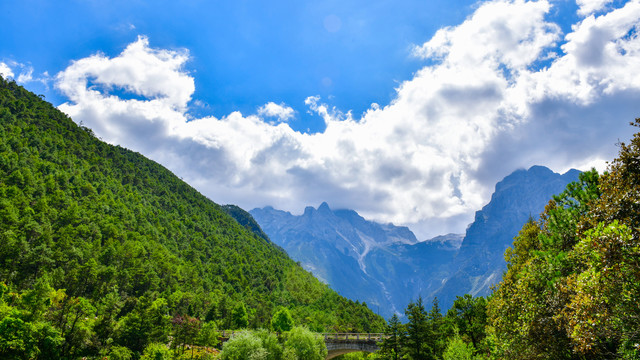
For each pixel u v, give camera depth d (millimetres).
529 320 23672
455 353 45531
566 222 28750
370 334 81125
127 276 111625
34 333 50312
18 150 156375
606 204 20922
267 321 125188
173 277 144375
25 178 131750
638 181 20125
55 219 123188
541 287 24984
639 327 15023
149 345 62719
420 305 58156
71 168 179250
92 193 166500
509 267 42656
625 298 15031
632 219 18875
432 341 56156
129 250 127812
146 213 199375
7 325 47969
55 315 57938
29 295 56625
